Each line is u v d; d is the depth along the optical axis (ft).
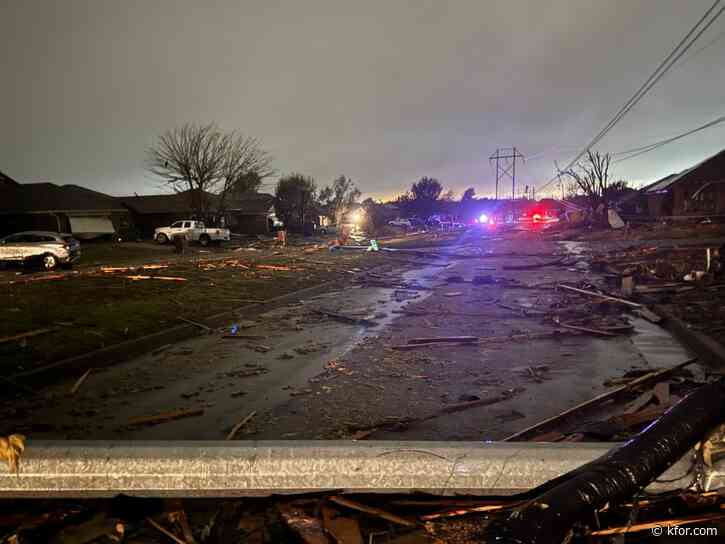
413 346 26.25
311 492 10.51
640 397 16.63
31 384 20.77
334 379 21.03
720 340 24.14
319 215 230.07
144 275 57.77
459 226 256.32
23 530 9.66
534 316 34.32
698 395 10.85
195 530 9.68
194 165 145.48
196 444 10.69
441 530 9.41
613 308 35.99
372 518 9.93
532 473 10.03
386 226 220.84
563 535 8.31
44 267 72.38
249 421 16.47
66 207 133.39
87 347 25.67
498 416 16.42
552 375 20.98
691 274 45.75
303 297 47.24
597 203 162.40
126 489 10.25
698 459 9.94
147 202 171.01
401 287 53.57
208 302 40.50
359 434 14.90
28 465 10.21
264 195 202.18
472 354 24.68
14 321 31.35
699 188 146.82
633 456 9.50
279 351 26.48
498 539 8.66
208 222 154.92
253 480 10.23
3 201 129.39
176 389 20.30
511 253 90.07
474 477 10.07
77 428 16.19
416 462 10.18
